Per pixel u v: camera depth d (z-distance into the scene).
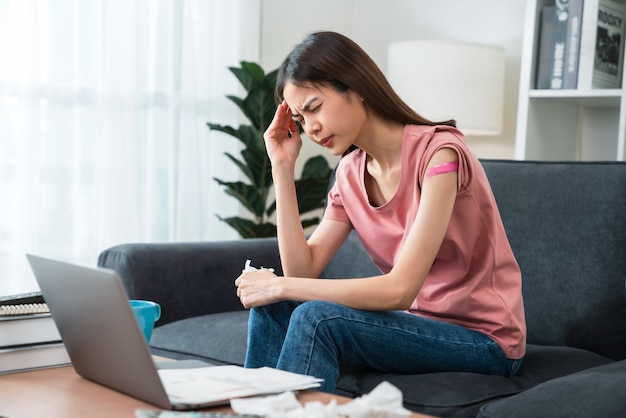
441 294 1.76
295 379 1.20
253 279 1.64
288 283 1.60
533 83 3.13
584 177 2.13
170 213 3.42
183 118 3.47
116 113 3.21
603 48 3.01
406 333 1.61
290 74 1.67
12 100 2.98
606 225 2.05
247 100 3.42
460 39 3.77
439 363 1.66
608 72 3.05
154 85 3.37
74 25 3.11
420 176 1.69
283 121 1.92
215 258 2.43
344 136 1.68
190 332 2.17
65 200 3.12
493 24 3.67
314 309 1.54
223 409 1.10
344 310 1.55
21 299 1.45
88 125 3.17
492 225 1.73
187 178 3.49
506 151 3.64
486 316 1.71
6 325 1.36
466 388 1.58
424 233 1.60
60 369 1.39
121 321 1.10
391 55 3.42
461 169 1.66
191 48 3.45
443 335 1.65
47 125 3.08
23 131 2.99
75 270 1.15
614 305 2.01
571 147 3.31
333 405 0.96
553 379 1.65
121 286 1.07
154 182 3.39
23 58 2.98
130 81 3.24
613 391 1.45
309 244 1.93
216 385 1.17
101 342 1.18
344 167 1.89
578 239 2.09
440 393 1.57
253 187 3.46
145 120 3.36
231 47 3.62
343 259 2.50
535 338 2.12
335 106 1.65
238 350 2.00
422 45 3.29
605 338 2.02
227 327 2.14
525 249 2.16
